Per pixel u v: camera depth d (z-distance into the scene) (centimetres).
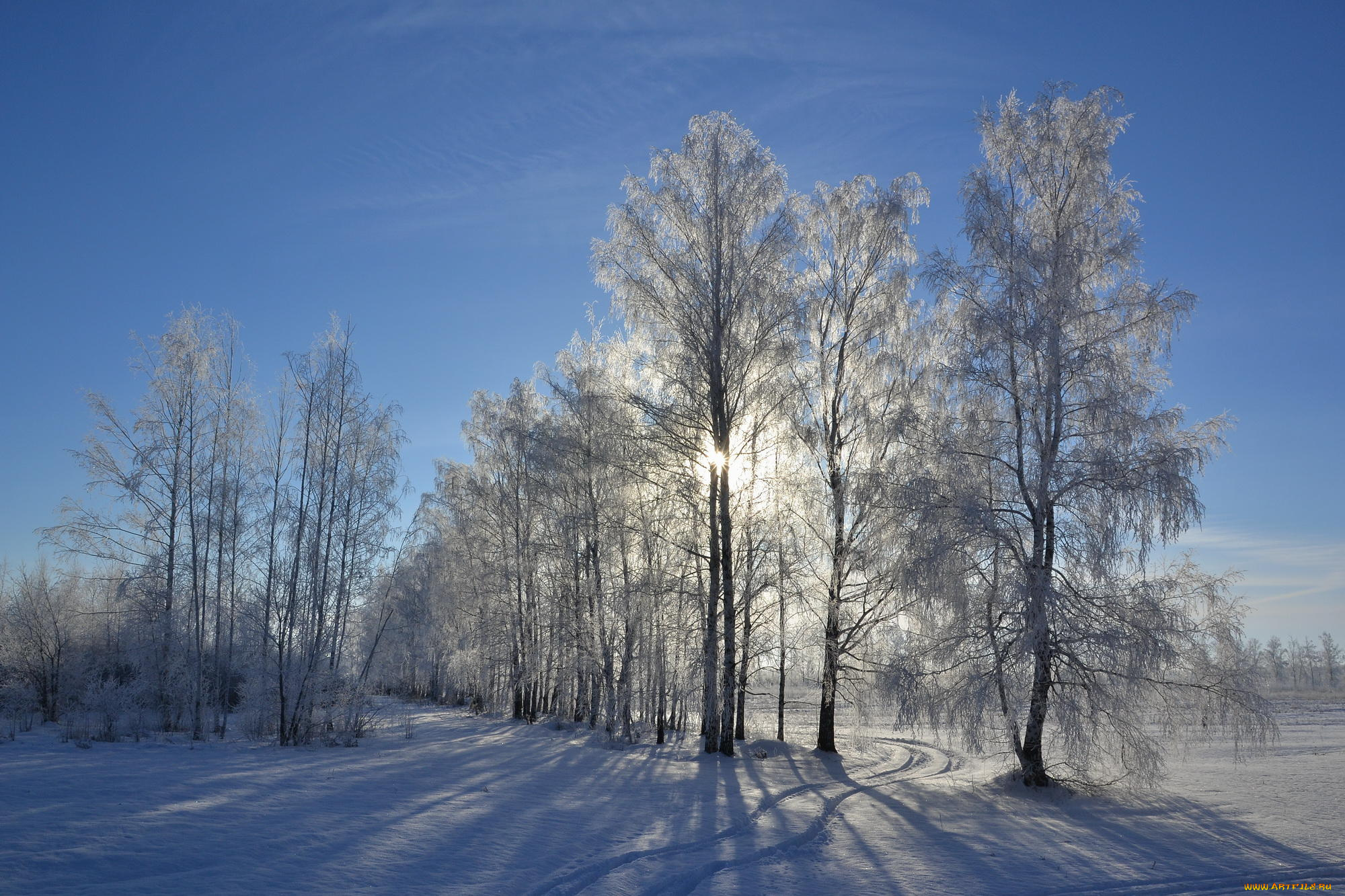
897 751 2470
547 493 2770
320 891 758
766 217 2016
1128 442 1467
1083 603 1504
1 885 705
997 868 988
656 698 2552
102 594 2517
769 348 1977
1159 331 1554
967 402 1639
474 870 864
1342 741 2598
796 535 2091
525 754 2002
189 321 2444
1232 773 1814
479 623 3162
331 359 2269
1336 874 975
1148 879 945
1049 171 1684
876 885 906
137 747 1892
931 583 1520
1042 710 1573
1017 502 1598
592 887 842
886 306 2088
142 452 2303
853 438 2092
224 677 2445
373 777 1471
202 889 738
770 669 2394
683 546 2070
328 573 2164
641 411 2167
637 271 2044
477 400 3412
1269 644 8544
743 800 1421
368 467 2273
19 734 2183
